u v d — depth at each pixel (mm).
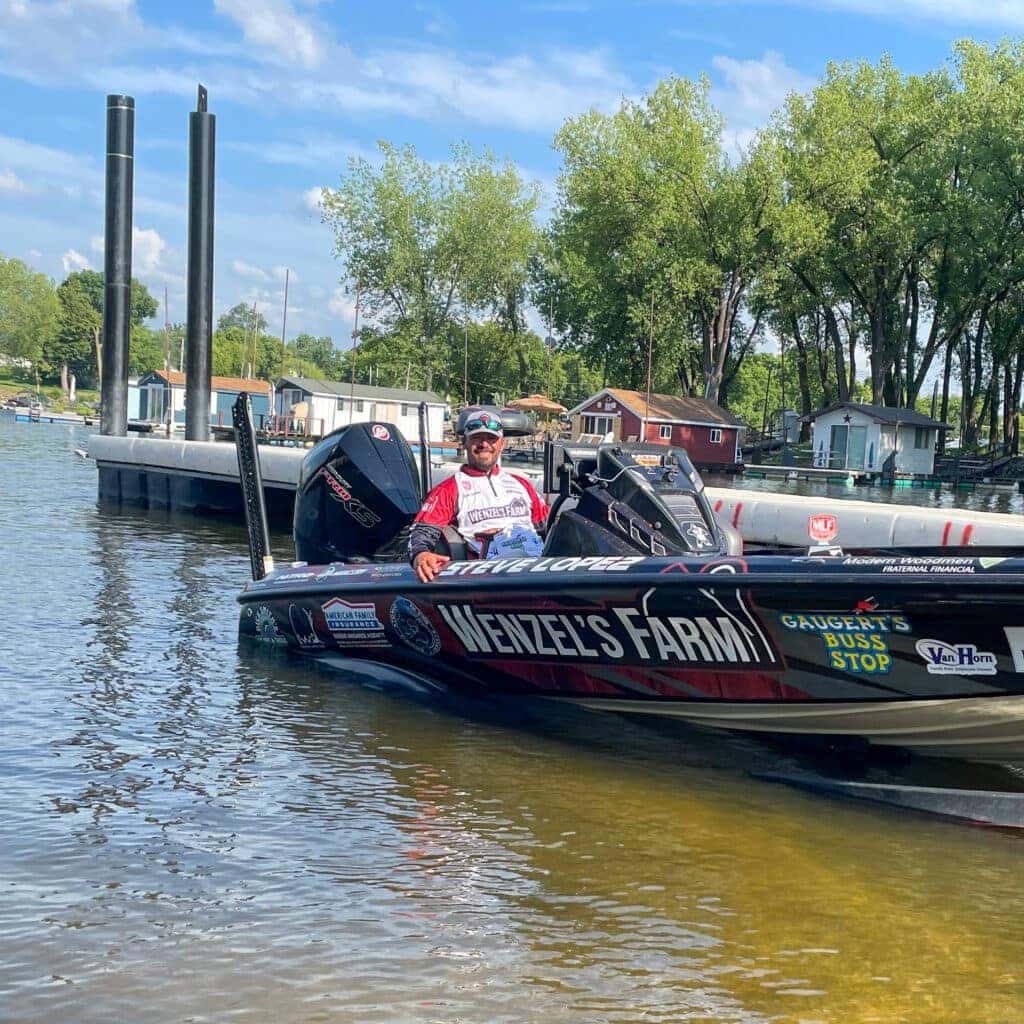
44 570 11125
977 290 50438
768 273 49844
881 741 5602
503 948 3598
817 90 48750
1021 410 66750
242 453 8258
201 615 9078
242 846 4367
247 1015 3162
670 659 5715
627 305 54531
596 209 51781
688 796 5129
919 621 4914
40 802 4754
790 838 4621
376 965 3469
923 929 3785
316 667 7461
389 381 71062
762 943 3662
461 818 4750
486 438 6707
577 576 5746
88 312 137500
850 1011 3252
